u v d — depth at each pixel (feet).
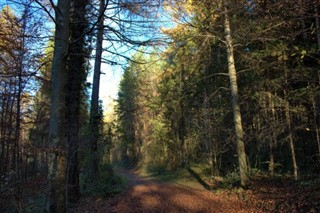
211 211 37.70
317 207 29.86
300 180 46.16
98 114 55.98
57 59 19.80
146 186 64.80
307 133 52.60
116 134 63.26
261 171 59.67
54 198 19.15
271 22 35.40
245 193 44.19
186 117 78.69
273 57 47.73
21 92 24.31
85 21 23.71
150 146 139.64
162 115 109.09
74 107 39.55
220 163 75.31
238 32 43.75
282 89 50.52
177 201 45.52
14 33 22.08
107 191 50.03
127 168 175.83
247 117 59.88
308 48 38.75
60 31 19.81
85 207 39.91
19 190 19.75
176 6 32.53
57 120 19.51
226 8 39.60
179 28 43.37
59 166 19.51
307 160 53.26
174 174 89.71
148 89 121.70
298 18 27.40
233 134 63.87
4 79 23.57
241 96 57.93
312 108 46.01
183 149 96.43
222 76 63.57
